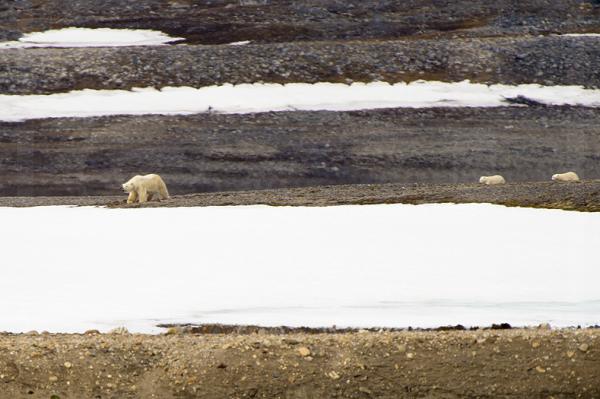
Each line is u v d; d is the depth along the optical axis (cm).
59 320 6888
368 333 5909
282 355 5453
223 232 10381
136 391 5300
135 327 6638
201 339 5781
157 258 9144
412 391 5250
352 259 8938
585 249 9088
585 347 5431
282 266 8725
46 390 5294
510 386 5247
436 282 8012
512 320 6675
